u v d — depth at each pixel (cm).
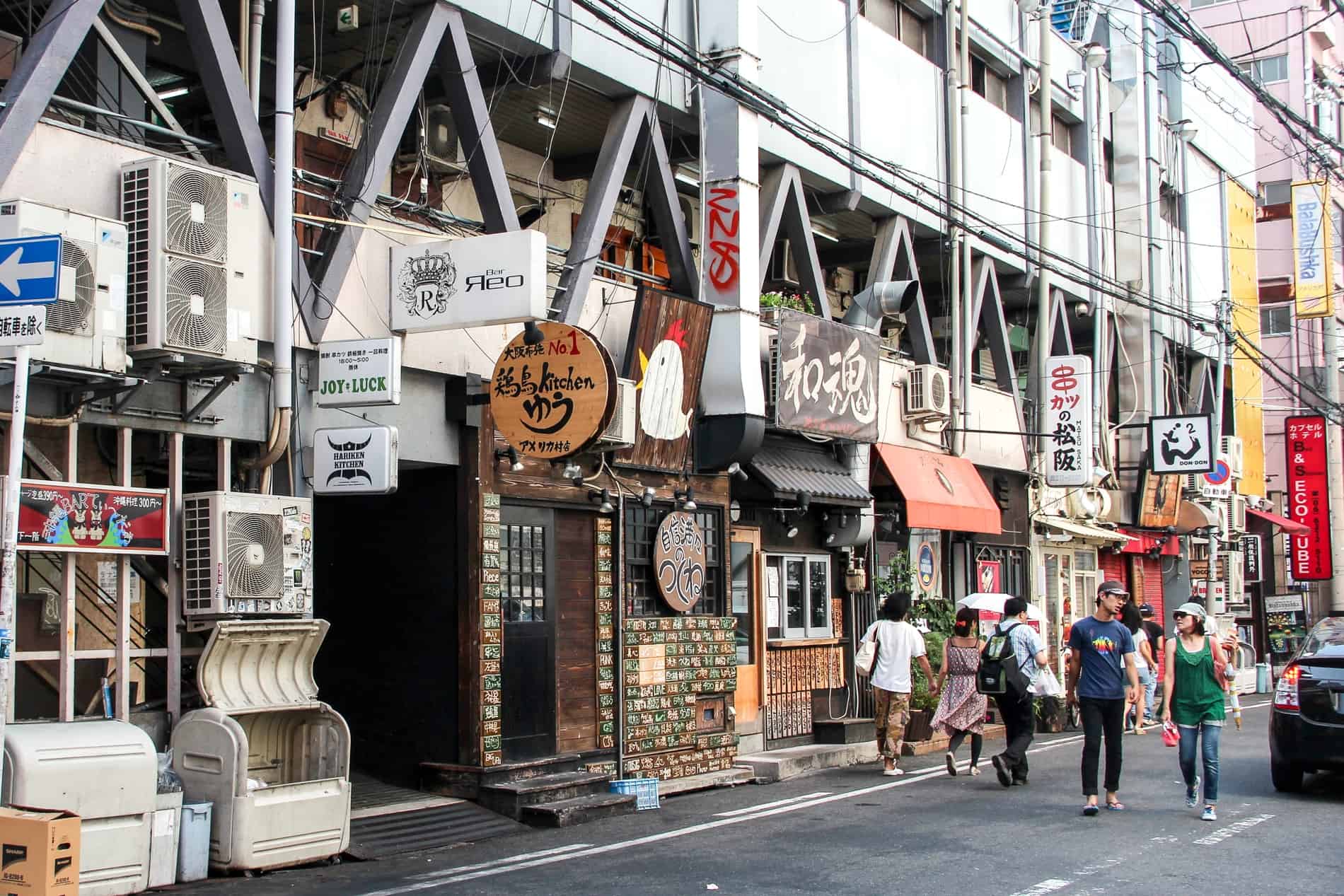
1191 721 1102
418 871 905
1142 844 967
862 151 1770
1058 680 2338
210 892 823
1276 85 4138
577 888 831
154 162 870
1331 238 3491
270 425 997
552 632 1272
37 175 851
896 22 1981
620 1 1365
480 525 1184
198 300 877
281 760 992
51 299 685
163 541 921
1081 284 2203
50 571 903
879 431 1834
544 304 1065
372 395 1002
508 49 1264
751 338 1472
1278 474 4012
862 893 801
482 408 1194
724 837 1030
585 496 1312
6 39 1045
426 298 1091
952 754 1384
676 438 1407
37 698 889
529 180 1561
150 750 830
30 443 878
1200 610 1114
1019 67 2244
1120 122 2645
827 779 1427
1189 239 2880
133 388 872
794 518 1659
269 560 937
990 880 834
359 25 1217
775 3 1639
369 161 1102
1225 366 3116
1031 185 2255
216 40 986
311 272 1091
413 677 1198
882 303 1758
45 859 663
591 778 1215
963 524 1891
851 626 1770
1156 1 1716
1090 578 2552
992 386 2156
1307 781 1342
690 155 1594
